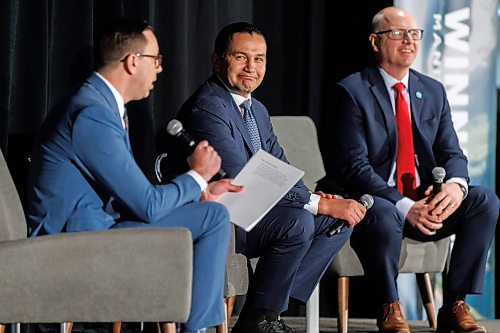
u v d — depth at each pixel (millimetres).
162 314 5887
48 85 8414
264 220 7422
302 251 7422
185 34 9758
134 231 5855
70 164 6145
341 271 8422
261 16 10609
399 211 8492
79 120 6066
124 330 8953
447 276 8719
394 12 8953
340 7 10648
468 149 10242
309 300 8008
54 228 6164
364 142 8828
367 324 9867
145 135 9195
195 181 6352
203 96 7785
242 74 7855
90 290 5844
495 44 10250
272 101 10648
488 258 10305
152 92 9266
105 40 6371
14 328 6133
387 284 8344
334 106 8969
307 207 7758
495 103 10281
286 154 8875
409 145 8859
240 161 7543
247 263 7520
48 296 5844
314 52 10633
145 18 9266
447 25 10227
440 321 8727
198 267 6234
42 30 8133
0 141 7680
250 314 7406
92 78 6344
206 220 6258
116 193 6078
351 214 7746
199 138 7598
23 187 7836
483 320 10172
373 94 8906
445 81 10234
